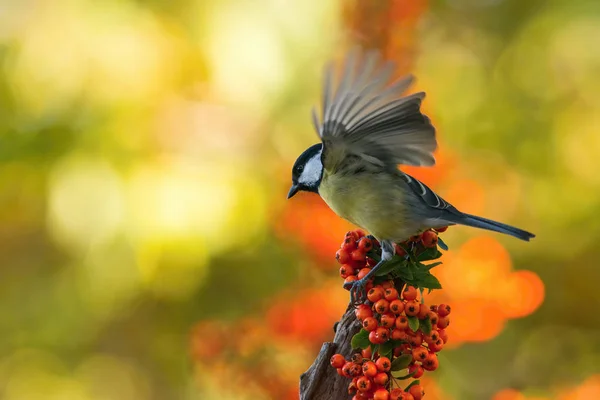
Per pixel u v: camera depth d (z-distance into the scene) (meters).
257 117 12.21
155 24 12.20
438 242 6.18
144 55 12.05
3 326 12.70
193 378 12.51
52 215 11.66
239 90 12.23
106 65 12.05
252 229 11.66
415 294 5.30
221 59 12.21
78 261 12.08
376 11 10.85
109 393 12.77
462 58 14.70
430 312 5.25
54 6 12.18
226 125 12.12
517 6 14.85
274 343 9.45
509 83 14.30
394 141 5.99
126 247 11.48
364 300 5.51
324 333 9.53
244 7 12.32
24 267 12.93
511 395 10.61
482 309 8.73
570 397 10.56
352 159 6.23
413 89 11.41
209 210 11.52
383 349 5.27
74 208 11.58
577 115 13.89
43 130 11.85
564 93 14.04
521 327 13.26
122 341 12.79
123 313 12.41
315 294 9.79
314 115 5.82
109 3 12.16
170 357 12.61
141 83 12.04
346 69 5.49
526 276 8.74
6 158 11.71
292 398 9.27
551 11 14.30
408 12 10.95
